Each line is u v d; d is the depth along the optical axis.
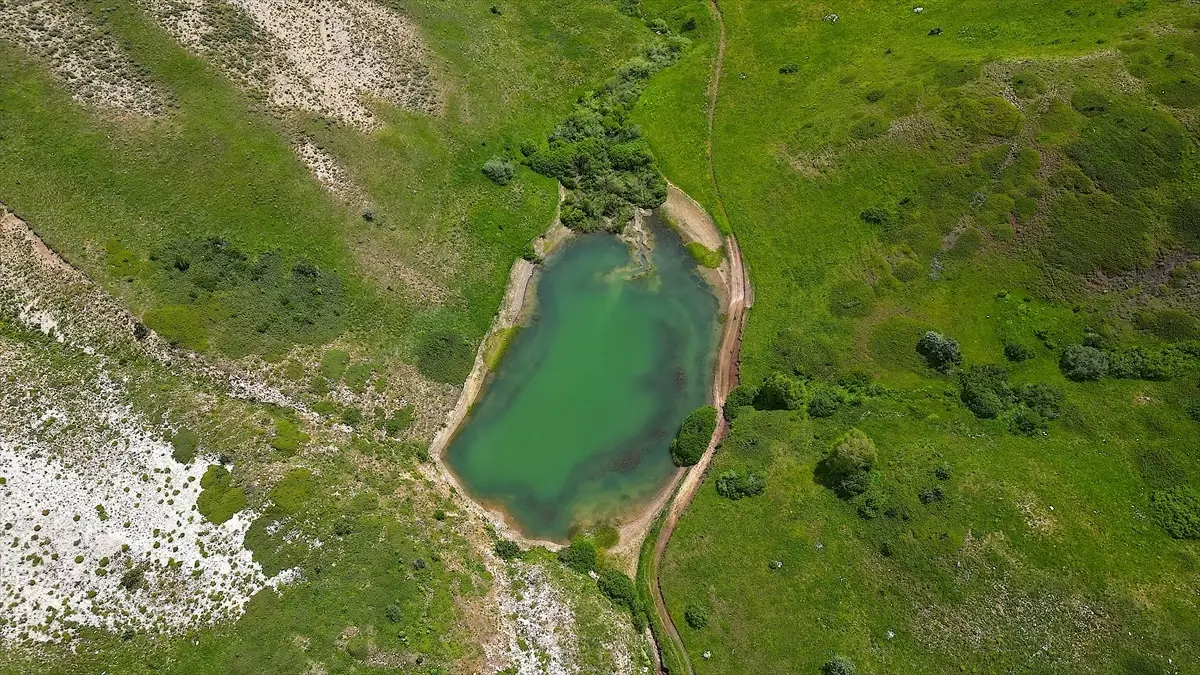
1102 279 59.34
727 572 54.06
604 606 53.78
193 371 54.56
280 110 62.53
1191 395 55.06
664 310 65.06
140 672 45.06
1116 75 63.88
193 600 47.62
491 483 59.06
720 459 58.28
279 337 57.38
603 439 60.50
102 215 55.81
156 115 58.97
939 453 55.59
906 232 63.47
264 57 63.69
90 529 48.41
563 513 58.03
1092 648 47.75
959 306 60.97
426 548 53.22
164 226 56.88
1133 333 57.78
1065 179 61.59
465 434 60.47
